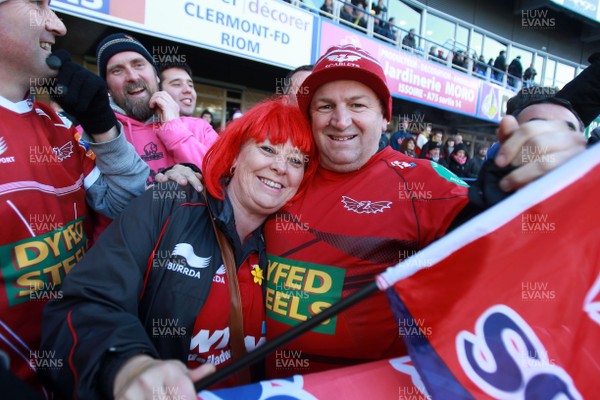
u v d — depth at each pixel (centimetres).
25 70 97
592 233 81
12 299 94
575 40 1263
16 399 68
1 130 94
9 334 94
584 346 77
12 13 88
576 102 142
